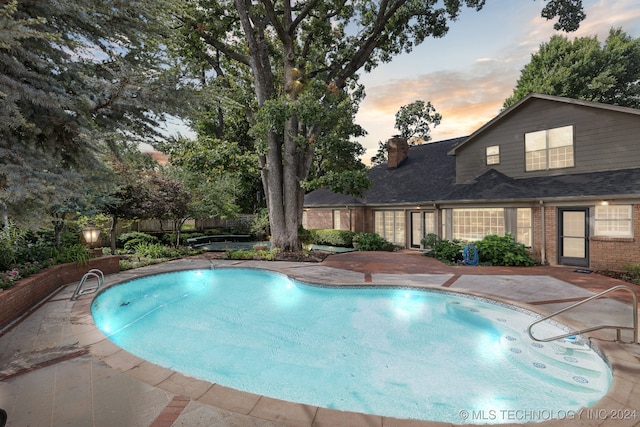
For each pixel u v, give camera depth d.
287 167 15.13
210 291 9.84
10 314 5.82
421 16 16.55
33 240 10.38
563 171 12.45
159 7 4.16
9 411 3.13
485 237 12.55
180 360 5.56
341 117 15.98
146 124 4.55
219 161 14.74
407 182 18.39
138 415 3.08
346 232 18.30
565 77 26.62
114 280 9.24
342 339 6.31
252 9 14.39
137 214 13.73
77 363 4.17
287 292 9.57
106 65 4.31
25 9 3.50
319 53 17.52
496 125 14.34
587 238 11.09
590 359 4.78
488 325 6.68
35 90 3.41
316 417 3.07
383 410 4.18
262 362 5.47
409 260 13.09
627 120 11.08
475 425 2.96
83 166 4.44
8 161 3.45
